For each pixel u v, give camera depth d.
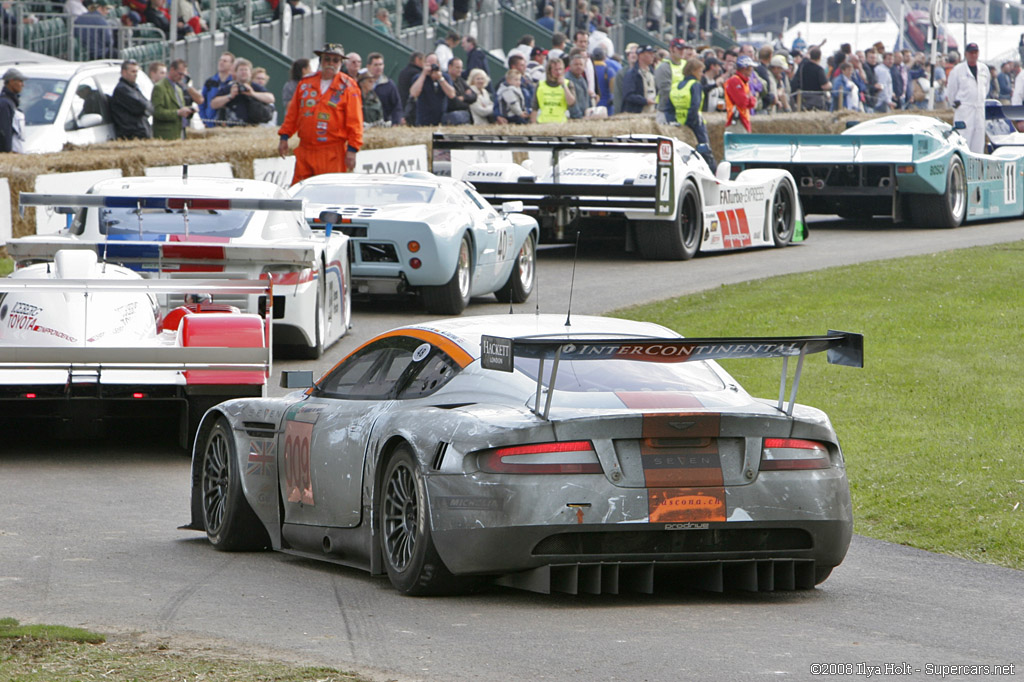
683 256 68.88
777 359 45.69
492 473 19.59
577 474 19.53
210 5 96.50
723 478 20.03
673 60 105.00
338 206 52.44
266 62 97.06
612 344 19.44
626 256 71.56
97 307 33.88
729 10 189.62
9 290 32.31
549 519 19.36
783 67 123.50
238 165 67.06
